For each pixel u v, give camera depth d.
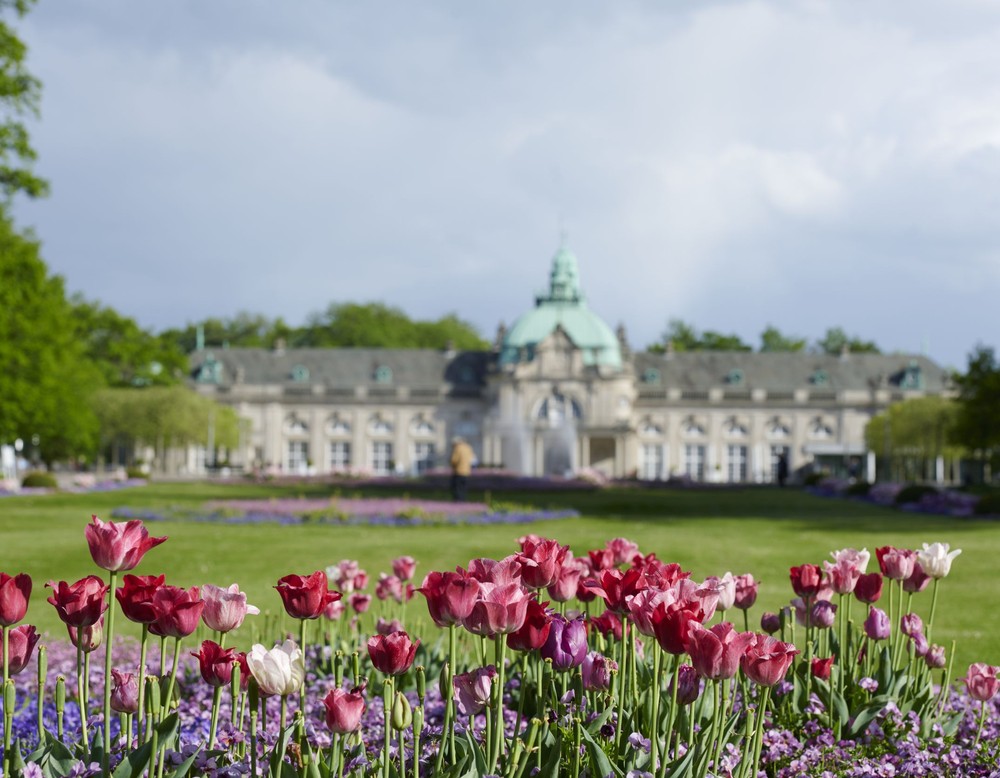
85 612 6.60
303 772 6.34
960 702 10.96
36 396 60.12
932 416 106.69
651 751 6.94
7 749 6.34
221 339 173.50
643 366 140.62
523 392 132.50
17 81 45.38
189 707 10.44
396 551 30.17
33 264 56.19
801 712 9.27
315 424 138.38
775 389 137.75
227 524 40.81
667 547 30.75
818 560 27.95
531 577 7.31
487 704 6.69
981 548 31.23
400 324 173.62
